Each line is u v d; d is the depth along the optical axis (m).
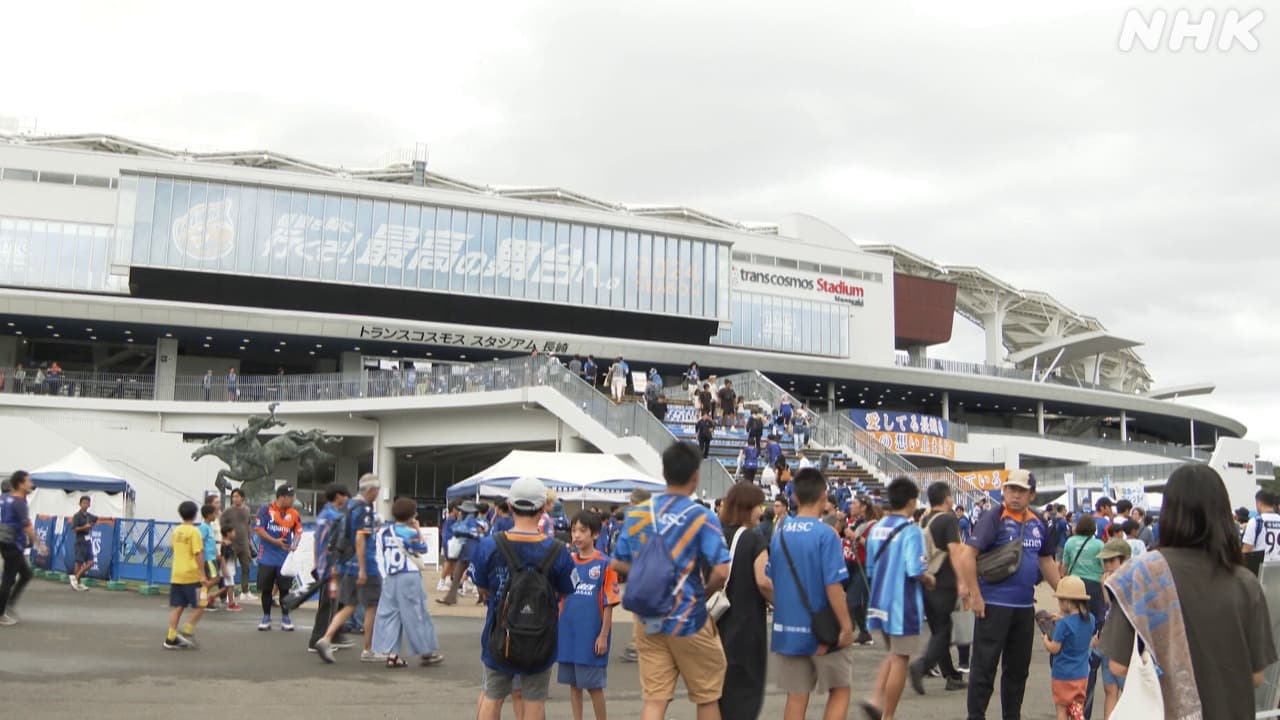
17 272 53.12
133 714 8.54
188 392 46.88
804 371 61.25
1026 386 67.88
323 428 44.97
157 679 10.22
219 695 9.49
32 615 15.09
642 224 61.00
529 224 58.72
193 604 12.36
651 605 6.22
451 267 56.94
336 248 55.25
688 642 6.27
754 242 66.56
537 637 6.69
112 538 20.27
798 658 6.87
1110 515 16.53
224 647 12.56
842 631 6.78
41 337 54.53
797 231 72.00
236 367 59.53
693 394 38.09
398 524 11.82
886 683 8.04
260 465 29.72
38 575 22.73
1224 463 34.03
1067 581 7.90
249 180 54.25
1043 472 45.91
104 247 54.31
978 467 58.66
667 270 61.41
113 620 14.89
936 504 10.50
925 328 77.25
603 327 60.28
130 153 61.81
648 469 31.58
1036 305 89.75
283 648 12.64
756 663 6.83
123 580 19.77
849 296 69.50
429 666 11.59
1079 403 70.25
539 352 56.09
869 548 8.27
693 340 62.72
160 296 53.81
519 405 39.69
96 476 25.45
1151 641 4.28
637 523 6.47
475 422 41.72
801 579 6.84
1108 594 4.46
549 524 13.80
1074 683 7.87
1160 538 4.48
